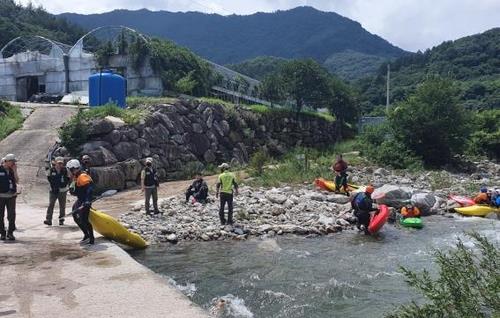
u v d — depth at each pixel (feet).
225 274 33.42
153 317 20.47
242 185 69.26
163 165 79.15
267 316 26.12
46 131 78.79
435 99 107.24
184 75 112.68
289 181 74.54
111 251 31.99
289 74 132.16
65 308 21.44
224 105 100.63
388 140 106.93
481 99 272.72
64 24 284.41
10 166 35.12
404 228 50.83
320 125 139.44
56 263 28.89
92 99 88.63
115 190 66.85
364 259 37.88
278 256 38.40
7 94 127.95
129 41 112.78
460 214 59.47
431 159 109.50
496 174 101.50
